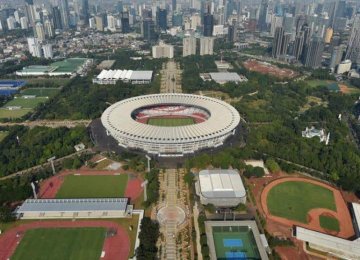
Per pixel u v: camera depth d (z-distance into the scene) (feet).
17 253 634.43
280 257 621.72
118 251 638.53
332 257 624.59
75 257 623.77
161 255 631.15
